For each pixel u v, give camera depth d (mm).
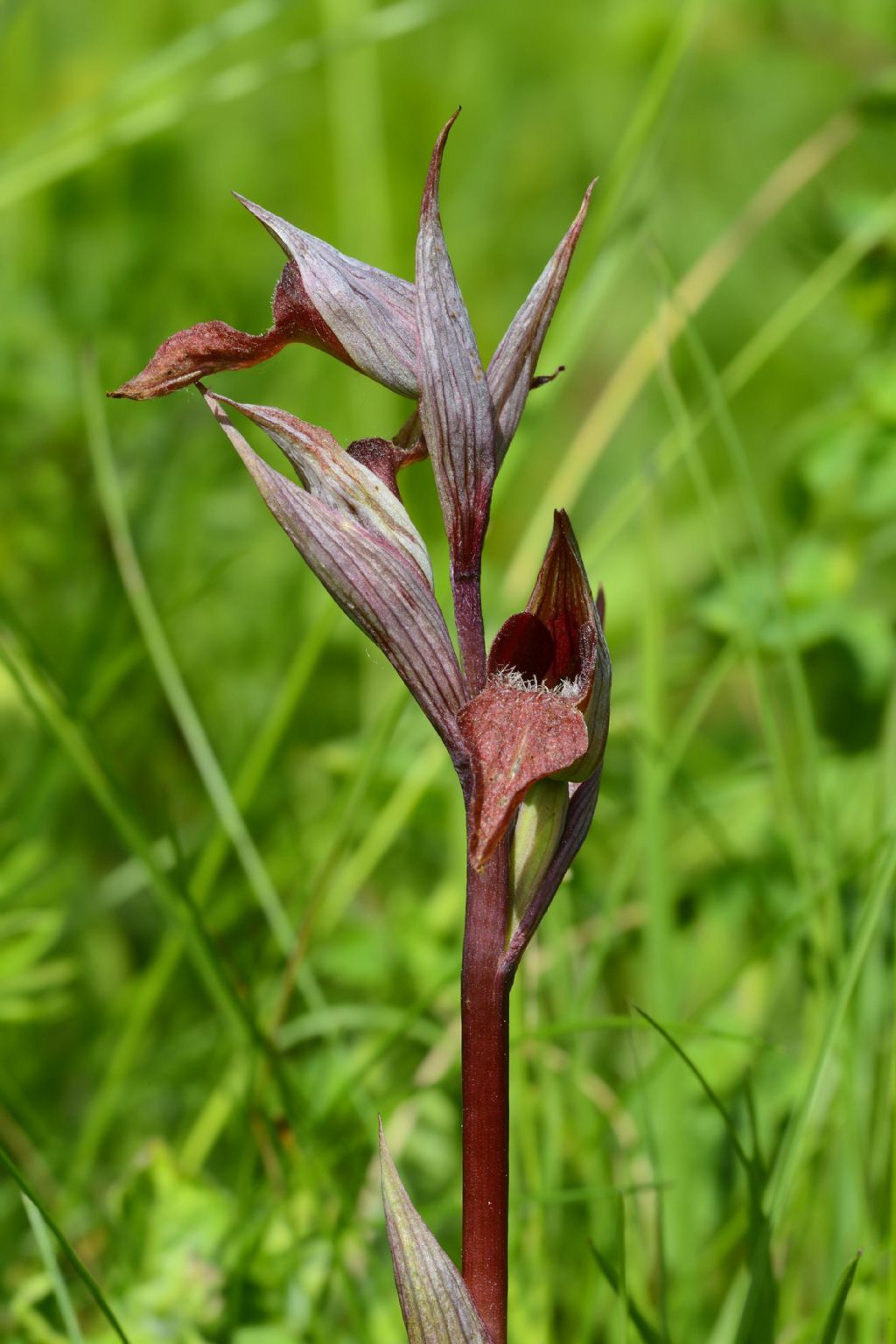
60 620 794
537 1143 594
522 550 742
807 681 681
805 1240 570
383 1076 620
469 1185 493
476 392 493
